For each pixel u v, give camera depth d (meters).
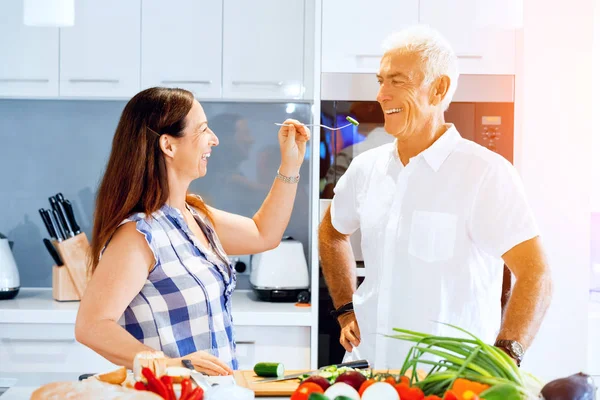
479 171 2.06
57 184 3.70
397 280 2.14
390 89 2.10
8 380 3.12
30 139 3.69
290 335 3.13
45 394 1.24
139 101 1.87
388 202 2.21
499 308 2.17
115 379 1.37
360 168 2.33
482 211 2.04
